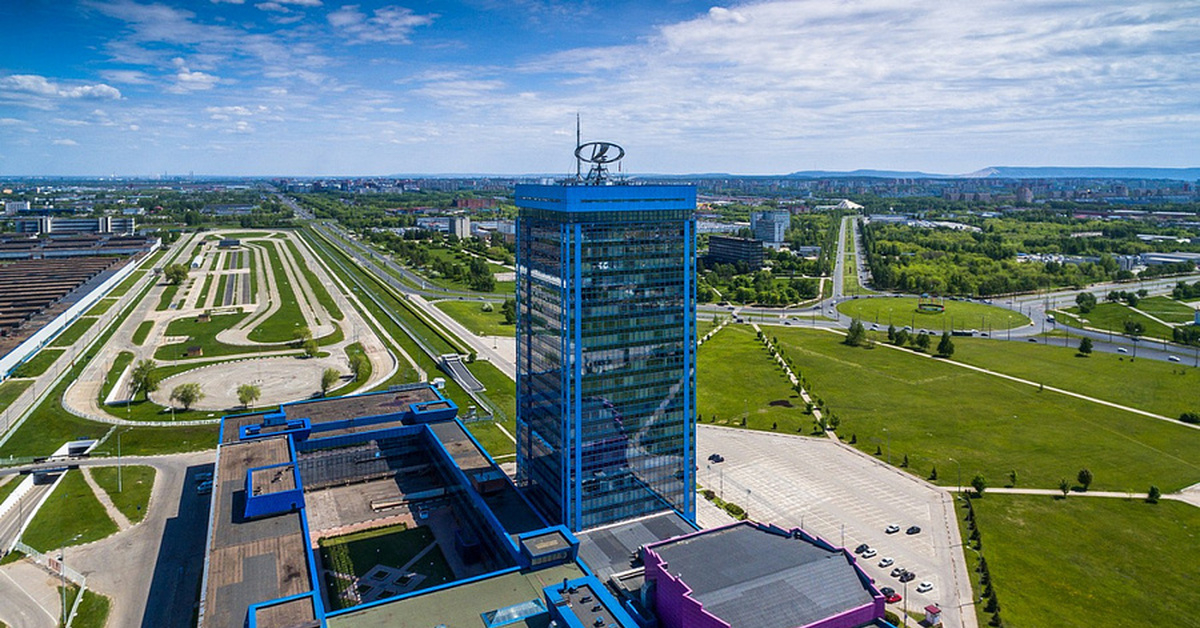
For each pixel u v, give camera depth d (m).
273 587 144.38
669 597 138.00
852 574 141.62
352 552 183.50
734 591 134.62
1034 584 168.00
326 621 135.00
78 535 186.50
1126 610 158.88
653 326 178.12
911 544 185.88
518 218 190.88
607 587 152.88
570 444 173.25
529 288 186.50
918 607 159.75
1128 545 184.62
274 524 167.88
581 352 171.12
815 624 131.12
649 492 184.88
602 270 170.25
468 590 145.38
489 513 174.12
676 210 176.25
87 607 157.38
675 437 185.62
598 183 184.38
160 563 174.38
